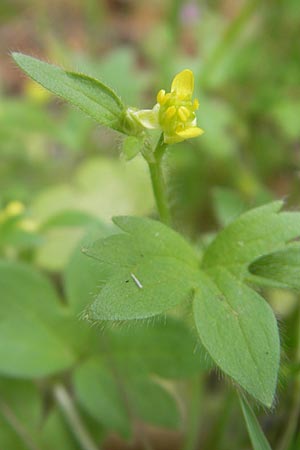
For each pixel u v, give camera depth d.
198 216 0.21
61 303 0.14
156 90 0.23
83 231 0.18
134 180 0.20
